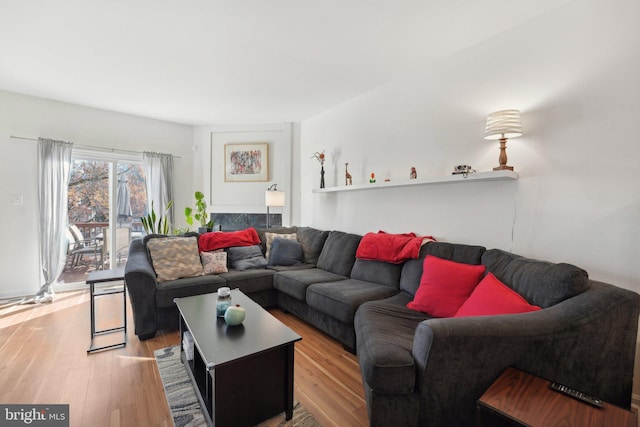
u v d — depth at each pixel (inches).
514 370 51.7
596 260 72.4
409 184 108.9
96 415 64.6
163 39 92.6
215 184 189.9
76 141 152.6
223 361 54.6
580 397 44.7
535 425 39.3
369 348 59.5
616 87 69.2
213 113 167.3
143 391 72.9
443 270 84.1
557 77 78.5
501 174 82.4
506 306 61.8
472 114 97.9
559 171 78.4
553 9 78.8
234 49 98.7
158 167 174.7
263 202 187.0
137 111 163.6
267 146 185.3
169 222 178.1
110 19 82.3
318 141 169.0
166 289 104.0
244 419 60.4
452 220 103.7
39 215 142.1
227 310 70.8
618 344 55.4
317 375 81.2
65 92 136.9
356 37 92.1
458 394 51.6
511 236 88.0
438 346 50.3
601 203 71.6
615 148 69.5
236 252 138.6
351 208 146.6
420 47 98.4
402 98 120.8
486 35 91.7
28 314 122.0
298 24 85.0
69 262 154.8
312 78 122.2
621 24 68.4
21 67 111.8
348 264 124.3
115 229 166.1
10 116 137.4
